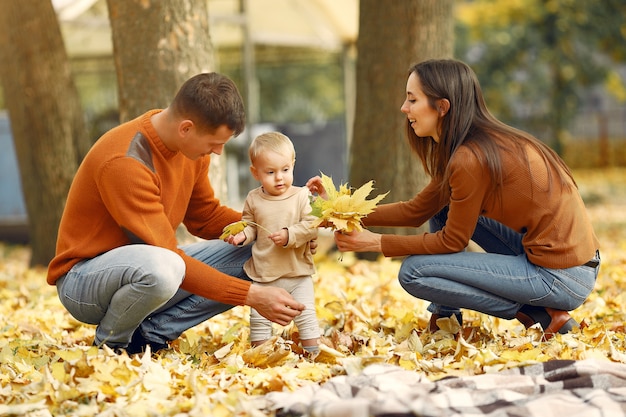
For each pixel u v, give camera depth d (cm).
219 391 386
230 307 490
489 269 475
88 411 367
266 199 477
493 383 383
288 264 474
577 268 472
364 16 866
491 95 2562
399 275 495
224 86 432
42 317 632
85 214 448
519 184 460
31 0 945
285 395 367
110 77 1580
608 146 3169
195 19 709
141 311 436
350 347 493
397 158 856
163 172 449
